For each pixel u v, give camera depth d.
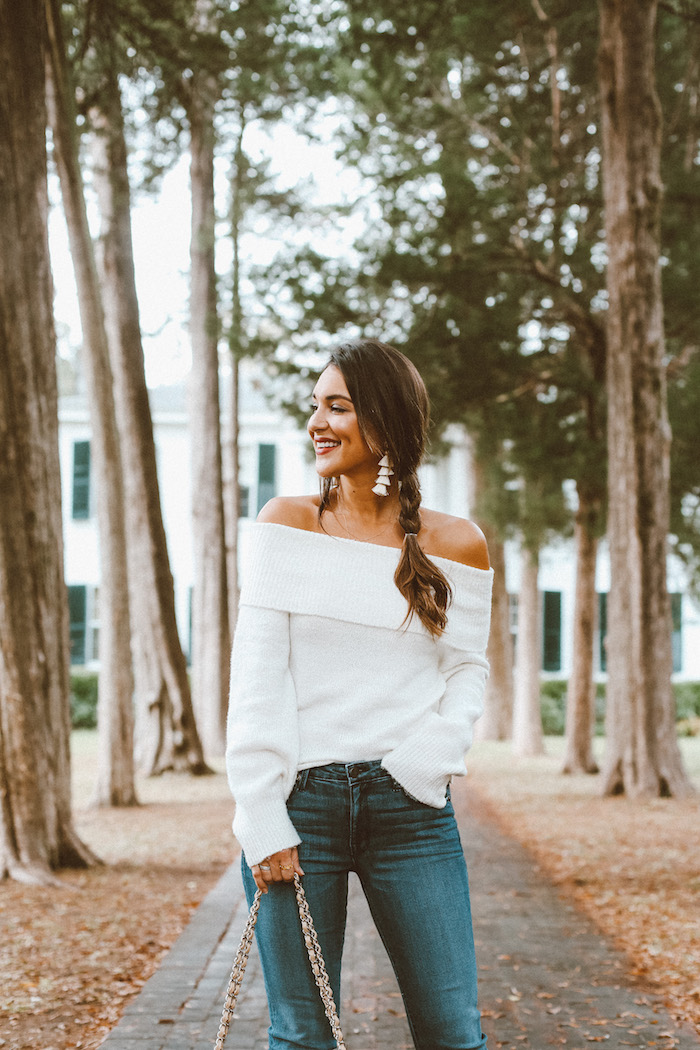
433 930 1.96
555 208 15.23
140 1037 3.83
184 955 5.05
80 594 28.75
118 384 15.80
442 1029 1.96
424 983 1.96
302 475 29.16
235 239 18.97
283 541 2.02
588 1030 3.99
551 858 8.30
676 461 14.76
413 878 1.97
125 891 7.09
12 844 7.35
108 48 11.19
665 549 12.70
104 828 10.65
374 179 16.45
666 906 6.40
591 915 6.15
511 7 13.79
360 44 12.84
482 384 14.84
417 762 1.96
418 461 2.09
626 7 12.40
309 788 1.96
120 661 12.64
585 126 15.91
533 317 15.83
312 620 1.99
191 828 10.63
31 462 7.18
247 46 13.71
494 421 15.79
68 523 28.94
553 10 13.88
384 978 4.67
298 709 2.00
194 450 19.84
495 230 14.37
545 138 15.61
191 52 11.33
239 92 16.05
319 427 2.07
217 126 17.95
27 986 4.68
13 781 7.38
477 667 2.10
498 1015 4.18
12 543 7.18
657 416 12.62
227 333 15.62
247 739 1.94
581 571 16.70
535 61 15.31
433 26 12.56
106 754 12.57
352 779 1.95
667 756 12.59
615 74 12.53
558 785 14.43
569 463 15.46
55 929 5.87
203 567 19.66
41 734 7.47
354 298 14.66
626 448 12.71
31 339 7.17
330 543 2.02
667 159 15.16
